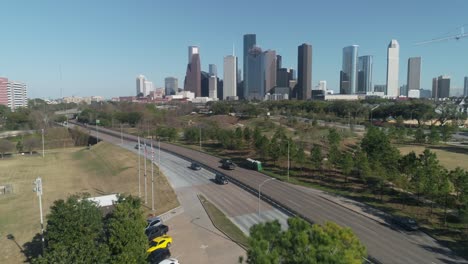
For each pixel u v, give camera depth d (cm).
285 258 2294
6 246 5141
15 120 19062
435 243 4781
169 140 14850
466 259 4316
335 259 2133
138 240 3769
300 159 8600
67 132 17950
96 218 4047
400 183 6431
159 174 9088
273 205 6519
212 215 6066
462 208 5131
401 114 19238
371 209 6122
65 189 8438
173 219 5938
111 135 17338
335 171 8712
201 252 4678
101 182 9062
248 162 9644
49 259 3020
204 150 12631
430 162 6756
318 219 5644
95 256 3159
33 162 12100
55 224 3800
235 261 4412
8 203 7325
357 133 14975
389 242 4800
